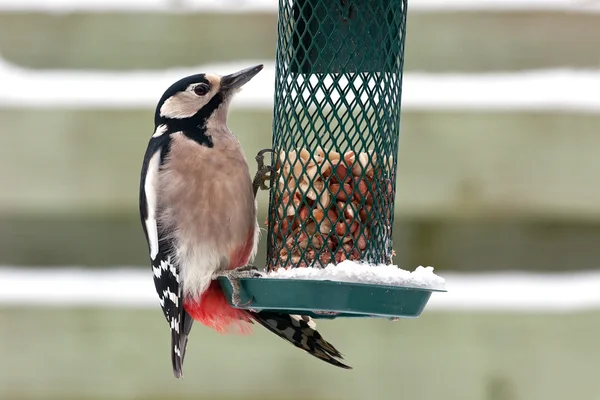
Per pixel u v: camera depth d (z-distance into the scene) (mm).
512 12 13016
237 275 10227
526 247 12711
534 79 12867
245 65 13055
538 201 12586
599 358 12266
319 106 10750
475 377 12297
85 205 12766
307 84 10781
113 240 13000
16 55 13117
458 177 12609
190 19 13078
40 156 12773
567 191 12586
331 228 10633
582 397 12234
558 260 12711
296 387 12398
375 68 10766
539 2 13031
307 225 10664
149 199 11039
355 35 10734
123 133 12805
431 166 12625
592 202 12586
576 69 13016
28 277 12711
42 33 13180
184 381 12445
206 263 10867
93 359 12461
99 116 12805
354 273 9922
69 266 12977
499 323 12336
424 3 13016
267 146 12578
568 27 13000
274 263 10820
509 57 12992
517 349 12305
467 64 12992
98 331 12484
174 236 10938
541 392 12273
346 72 10742
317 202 10641
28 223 13000
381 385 12328
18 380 12445
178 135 11031
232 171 10891
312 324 11156
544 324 12312
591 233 12719
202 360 12445
